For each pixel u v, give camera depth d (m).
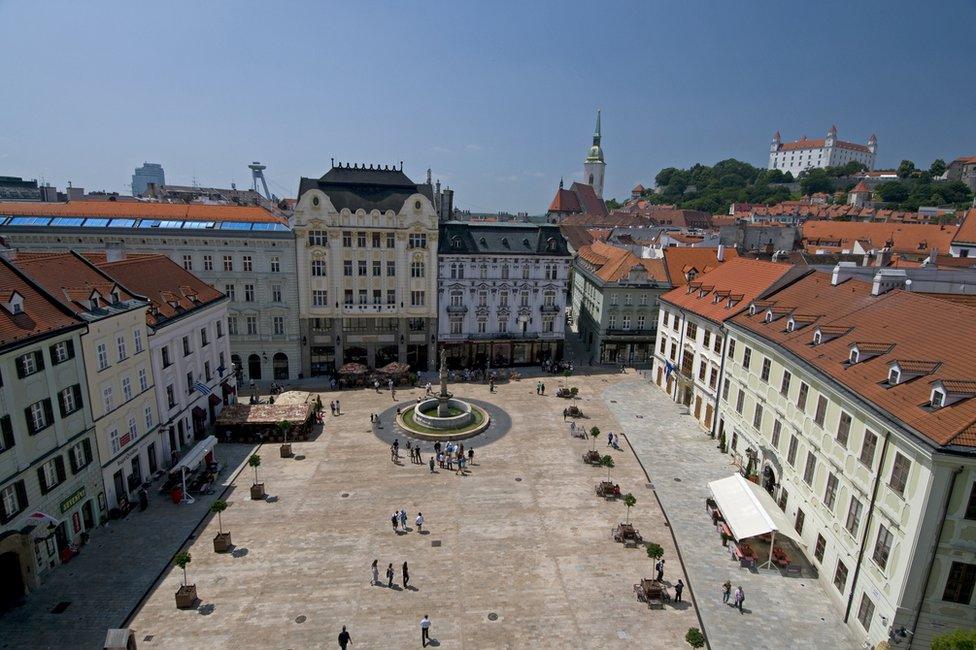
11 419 31.92
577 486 47.09
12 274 37.41
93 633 30.00
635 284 81.94
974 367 29.23
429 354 77.75
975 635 21.47
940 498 26.05
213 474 46.66
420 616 31.92
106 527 39.97
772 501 40.62
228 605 32.38
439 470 49.50
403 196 74.06
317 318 73.44
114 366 41.72
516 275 78.19
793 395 41.50
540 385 70.12
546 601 33.34
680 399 67.44
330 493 45.22
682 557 37.91
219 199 129.38
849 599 31.97
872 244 122.81
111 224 68.25
